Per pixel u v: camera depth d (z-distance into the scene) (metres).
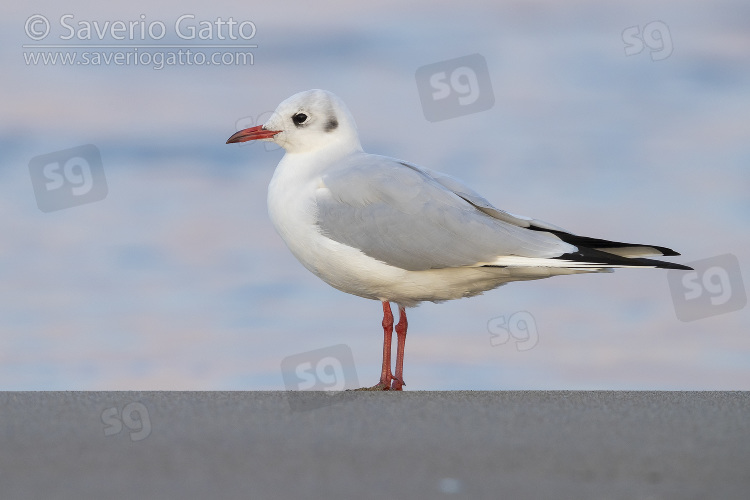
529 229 10.62
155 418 7.20
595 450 6.18
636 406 7.98
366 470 5.68
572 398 8.59
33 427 6.81
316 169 11.24
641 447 6.27
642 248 10.45
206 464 5.78
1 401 7.95
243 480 5.45
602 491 5.30
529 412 7.61
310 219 10.80
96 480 5.41
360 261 10.62
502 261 10.42
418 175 10.77
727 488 5.37
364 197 10.65
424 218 10.48
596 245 10.54
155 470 5.64
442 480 5.48
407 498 5.14
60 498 5.06
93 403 7.90
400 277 10.65
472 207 10.67
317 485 5.36
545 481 5.48
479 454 6.06
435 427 6.91
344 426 6.93
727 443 6.41
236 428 6.83
